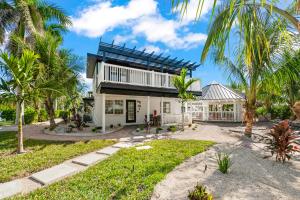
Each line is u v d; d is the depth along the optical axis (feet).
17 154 25.03
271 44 21.38
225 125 59.21
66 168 19.61
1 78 25.22
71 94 50.75
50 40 45.42
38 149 27.37
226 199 12.94
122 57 53.42
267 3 8.50
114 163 20.42
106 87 40.88
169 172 17.88
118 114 55.93
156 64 61.77
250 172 17.85
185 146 27.50
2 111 69.31
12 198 13.75
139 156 22.62
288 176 17.07
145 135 39.27
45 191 14.69
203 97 75.20
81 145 29.50
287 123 21.29
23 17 48.60
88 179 16.60
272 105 74.90
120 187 14.80
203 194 11.90
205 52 9.00
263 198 13.11
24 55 25.88
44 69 40.57
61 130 43.91
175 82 44.29
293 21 8.79
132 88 44.83
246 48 8.77
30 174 18.45
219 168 18.20
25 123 64.08
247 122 36.22
